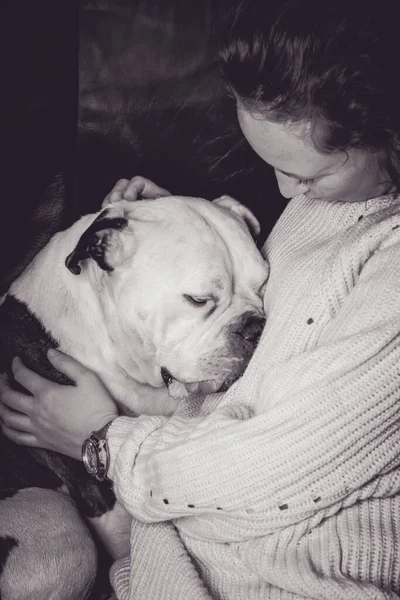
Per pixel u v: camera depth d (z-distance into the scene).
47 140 2.38
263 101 1.27
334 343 1.35
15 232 2.38
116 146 2.46
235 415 1.48
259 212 2.64
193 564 1.49
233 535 1.41
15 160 2.35
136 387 2.02
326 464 1.31
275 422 1.33
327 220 1.73
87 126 2.42
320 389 1.32
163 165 2.52
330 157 1.32
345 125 1.25
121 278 1.86
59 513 1.87
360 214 1.64
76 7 2.32
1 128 2.30
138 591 1.49
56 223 2.43
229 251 1.88
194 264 1.79
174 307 1.81
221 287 1.80
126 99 2.44
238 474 1.34
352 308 1.41
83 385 1.85
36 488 2.01
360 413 1.30
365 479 1.32
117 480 1.58
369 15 1.22
